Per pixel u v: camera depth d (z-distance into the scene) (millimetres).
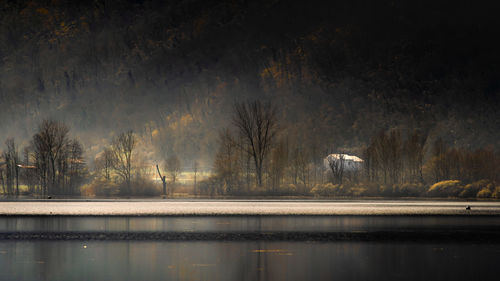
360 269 33562
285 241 43344
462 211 67938
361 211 67125
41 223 53562
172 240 43531
